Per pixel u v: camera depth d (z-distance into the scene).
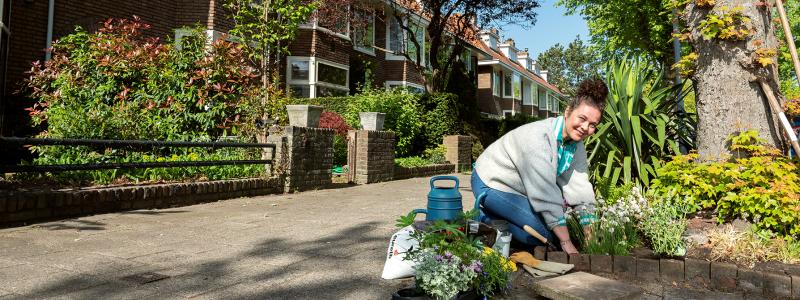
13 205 4.93
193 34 10.14
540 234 3.71
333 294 3.00
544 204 3.49
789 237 3.51
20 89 9.93
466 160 16.20
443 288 2.64
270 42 12.34
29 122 9.80
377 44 22.97
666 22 15.95
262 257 3.91
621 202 3.98
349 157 10.85
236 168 8.31
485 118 23.31
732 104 4.53
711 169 4.01
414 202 7.57
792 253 3.32
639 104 5.35
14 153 9.02
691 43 4.89
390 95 15.84
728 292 3.09
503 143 3.75
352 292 3.04
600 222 3.84
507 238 3.50
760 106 4.49
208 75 9.11
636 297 2.77
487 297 2.92
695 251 3.50
